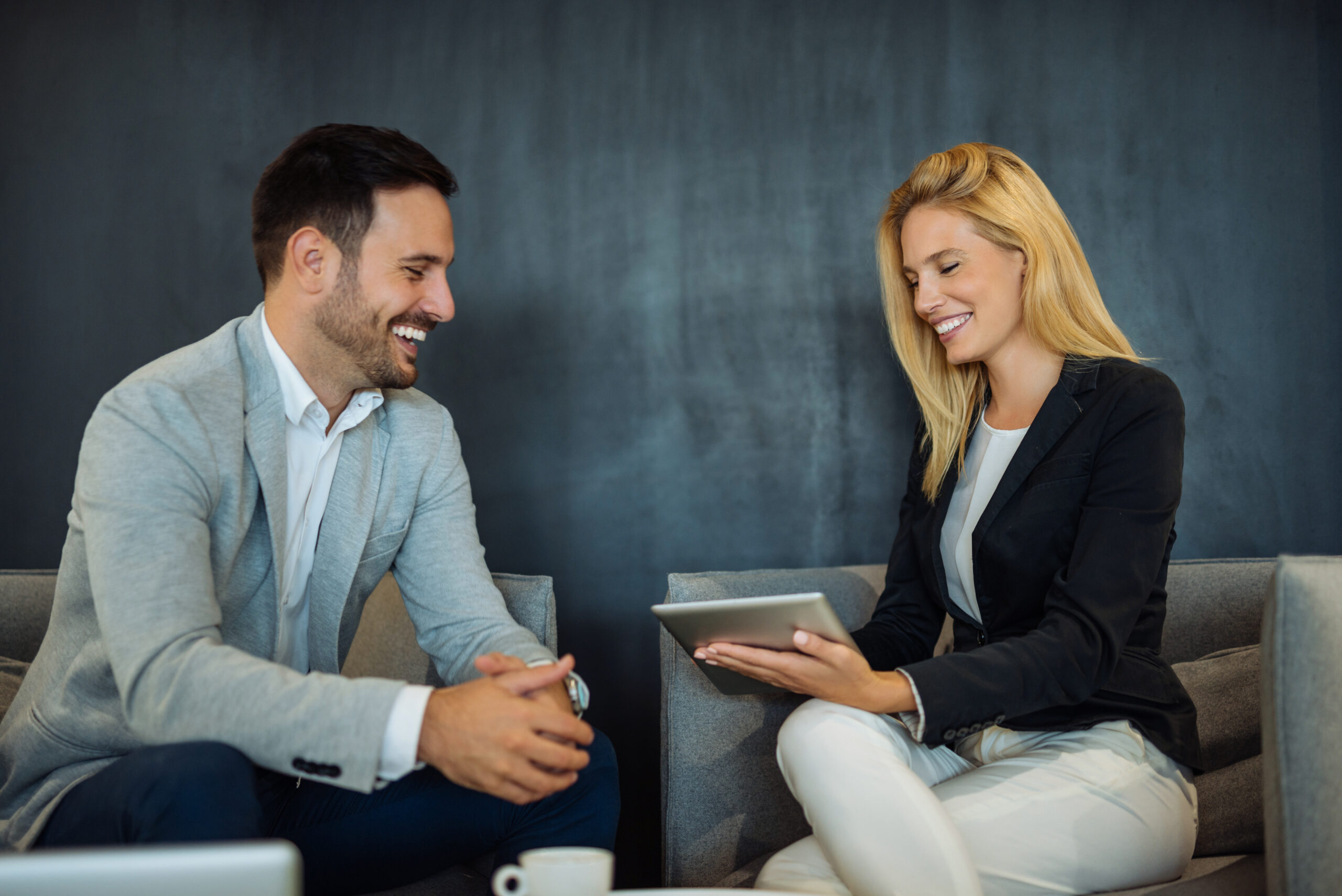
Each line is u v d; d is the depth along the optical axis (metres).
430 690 0.96
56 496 2.06
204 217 2.12
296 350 1.26
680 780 1.46
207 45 2.16
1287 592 0.92
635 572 2.04
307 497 1.31
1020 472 1.36
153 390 1.11
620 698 2.02
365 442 1.35
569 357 2.09
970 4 2.13
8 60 2.16
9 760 1.09
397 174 1.25
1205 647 1.62
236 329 1.26
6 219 2.13
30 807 1.03
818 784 1.10
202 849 0.57
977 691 1.13
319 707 0.92
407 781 1.16
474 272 2.11
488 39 2.15
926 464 1.60
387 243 1.24
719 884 1.43
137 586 0.99
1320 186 2.08
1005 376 1.49
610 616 2.04
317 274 1.23
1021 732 1.27
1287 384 2.05
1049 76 2.12
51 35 2.17
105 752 1.06
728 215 2.10
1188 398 2.05
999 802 1.13
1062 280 1.46
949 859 1.02
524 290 2.10
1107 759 1.17
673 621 1.15
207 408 1.14
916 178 1.52
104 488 1.04
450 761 0.93
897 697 1.13
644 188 2.11
